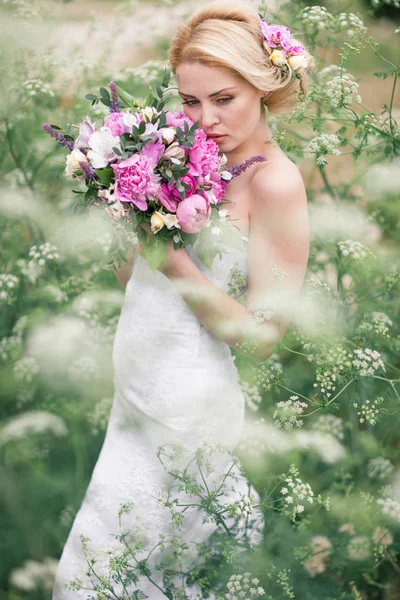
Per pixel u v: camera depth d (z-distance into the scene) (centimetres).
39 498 217
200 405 177
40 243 263
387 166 222
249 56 164
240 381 223
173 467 179
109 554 169
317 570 204
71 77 302
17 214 223
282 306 165
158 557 186
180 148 153
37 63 282
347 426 236
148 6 345
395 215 244
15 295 264
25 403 249
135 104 169
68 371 216
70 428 237
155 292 175
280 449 179
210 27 165
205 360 177
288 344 219
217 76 163
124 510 172
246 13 169
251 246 175
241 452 189
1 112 267
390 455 228
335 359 180
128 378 181
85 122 160
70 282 249
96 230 200
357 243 212
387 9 379
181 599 176
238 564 172
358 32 237
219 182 164
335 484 216
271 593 183
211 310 168
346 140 222
